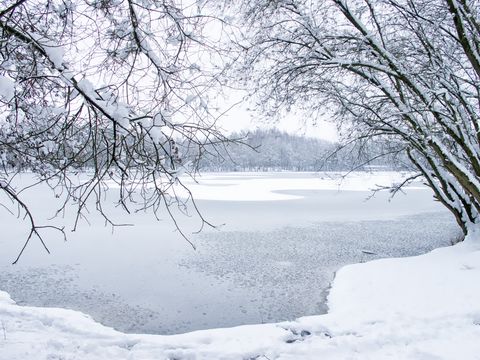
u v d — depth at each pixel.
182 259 13.54
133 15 2.96
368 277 9.26
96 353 4.68
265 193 40.19
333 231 18.91
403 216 24.03
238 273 12.06
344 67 7.92
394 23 8.23
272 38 8.14
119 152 3.04
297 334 5.25
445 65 7.79
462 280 7.68
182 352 4.64
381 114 9.40
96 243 15.83
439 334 4.95
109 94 2.79
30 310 6.38
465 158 10.59
